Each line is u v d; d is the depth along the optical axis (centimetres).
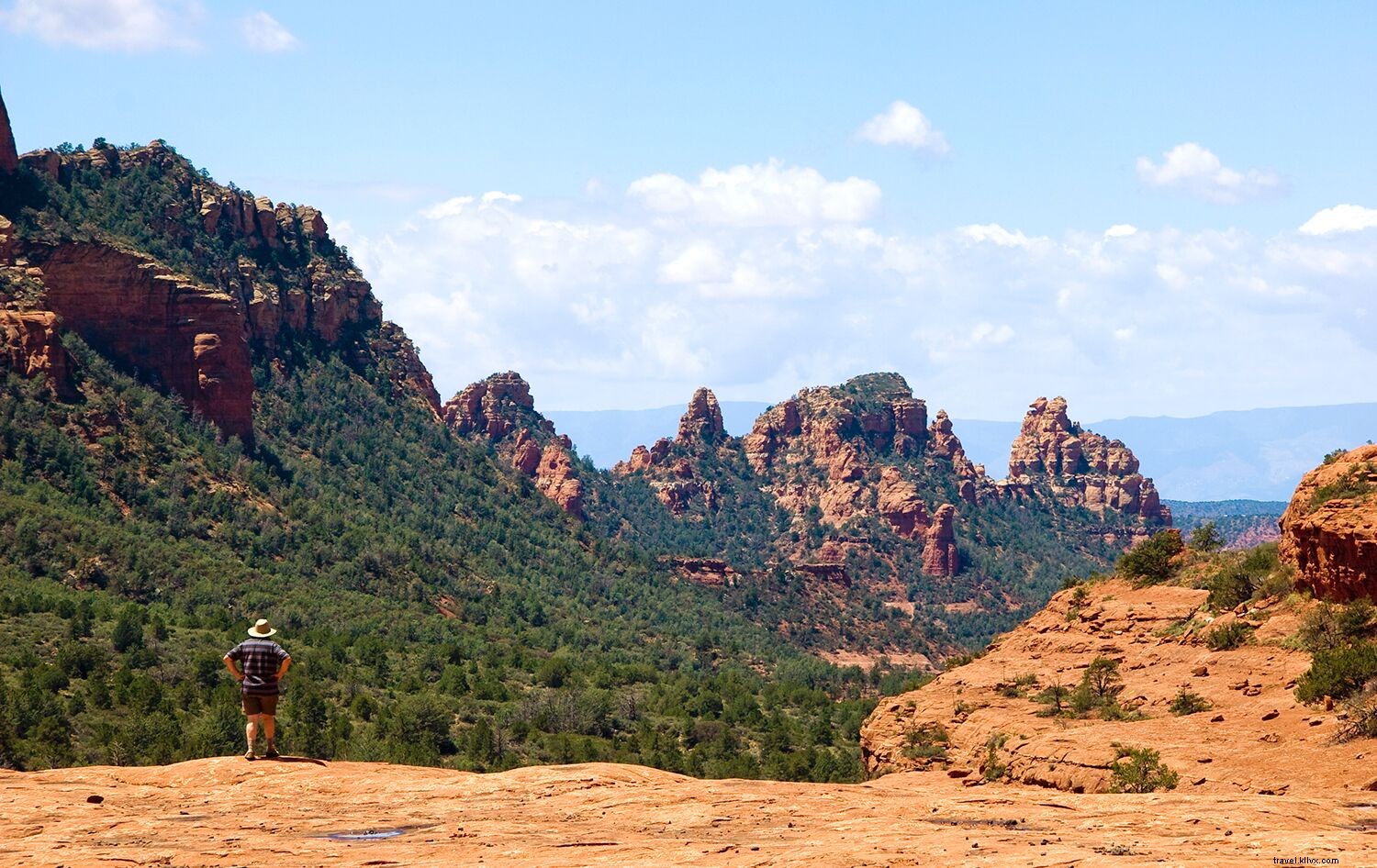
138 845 1823
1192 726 3612
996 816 1959
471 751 10888
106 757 8994
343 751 9994
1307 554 4519
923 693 5169
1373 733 3056
